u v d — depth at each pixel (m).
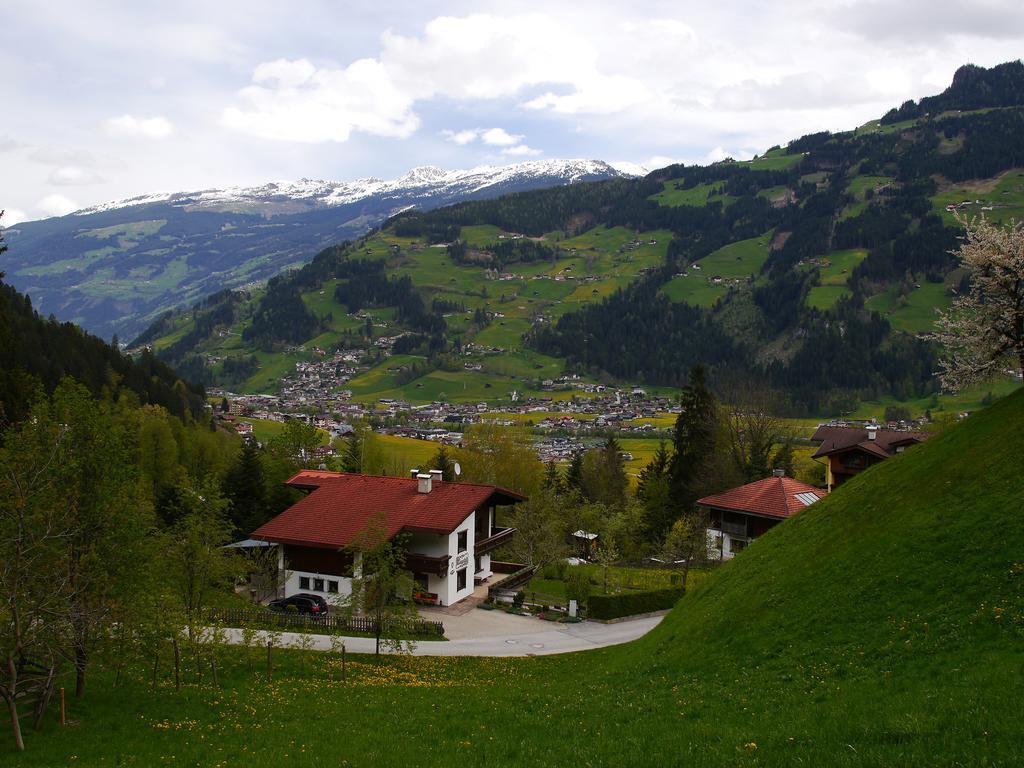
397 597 52.72
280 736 25.23
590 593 61.56
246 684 34.00
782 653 27.03
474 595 60.97
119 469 27.03
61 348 133.00
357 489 62.47
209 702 30.25
